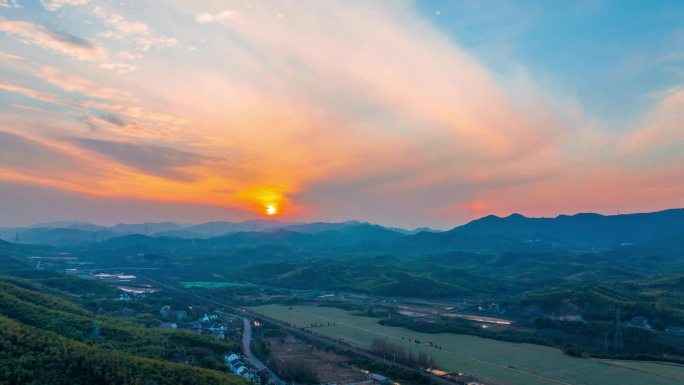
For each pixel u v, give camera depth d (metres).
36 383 109.12
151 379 124.75
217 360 178.75
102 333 179.38
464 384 169.25
